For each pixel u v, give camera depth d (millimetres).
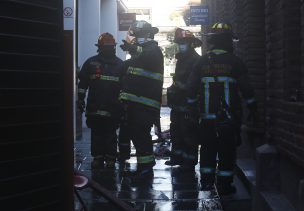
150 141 6902
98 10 14992
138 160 6848
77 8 14672
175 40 7457
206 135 5977
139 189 6227
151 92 6809
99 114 7645
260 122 6617
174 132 7707
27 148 2332
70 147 2484
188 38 7367
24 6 2324
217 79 5887
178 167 7586
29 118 2338
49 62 2420
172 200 5633
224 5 10023
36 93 2365
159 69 6848
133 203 5496
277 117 5172
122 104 7531
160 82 6871
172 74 7773
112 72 7750
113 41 7832
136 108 6809
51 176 2436
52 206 2441
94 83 7730
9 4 2270
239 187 6238
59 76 2461
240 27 8062
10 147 2268
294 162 4430
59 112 2465
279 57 5160
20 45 2309
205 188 6121
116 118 7781
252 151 7082
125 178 6953
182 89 7371
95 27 15000
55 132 2451
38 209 2381
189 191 6086
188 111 7172
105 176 7105
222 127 5812
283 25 4957
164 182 6656
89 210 5168
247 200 5648
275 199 4801
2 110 2238
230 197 5770
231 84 5906
